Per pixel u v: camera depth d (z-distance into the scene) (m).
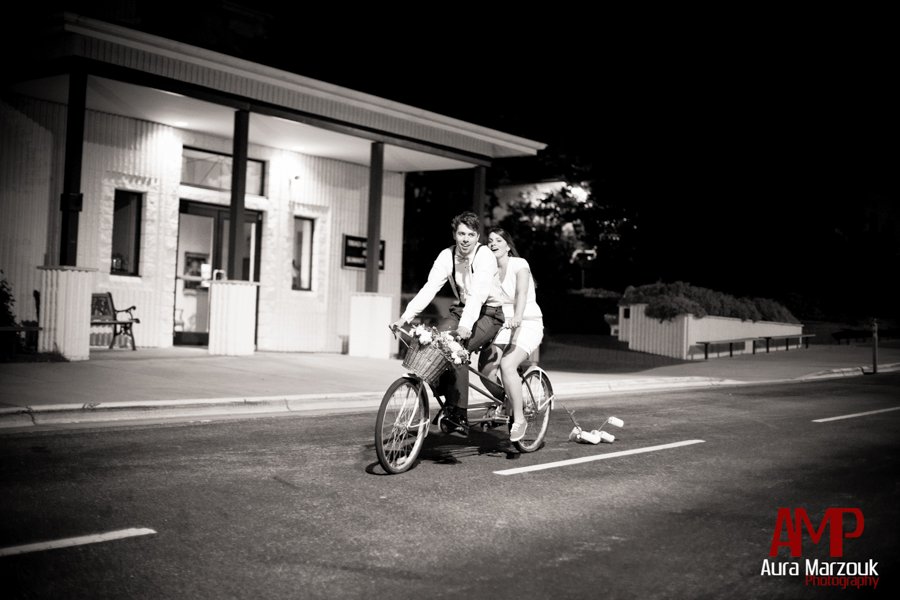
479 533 5.43
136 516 5.50
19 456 7.07
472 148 18.55
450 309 7.55
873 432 10.06
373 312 16.61
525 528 5.57
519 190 33.69
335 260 18.77
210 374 12.22
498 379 8.09
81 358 12.72
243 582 4.42
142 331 15.54
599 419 10.77
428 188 30.89
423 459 7.70
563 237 34.03
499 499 6.31
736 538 5.49
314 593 4.30
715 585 4.63
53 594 4.15
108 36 12.26
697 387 16.00
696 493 6.69
